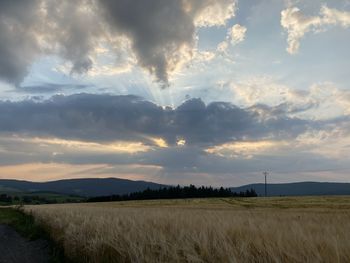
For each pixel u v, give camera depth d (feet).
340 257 16.67
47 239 53.88
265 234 22.30
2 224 88.38
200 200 322.34
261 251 19.27
